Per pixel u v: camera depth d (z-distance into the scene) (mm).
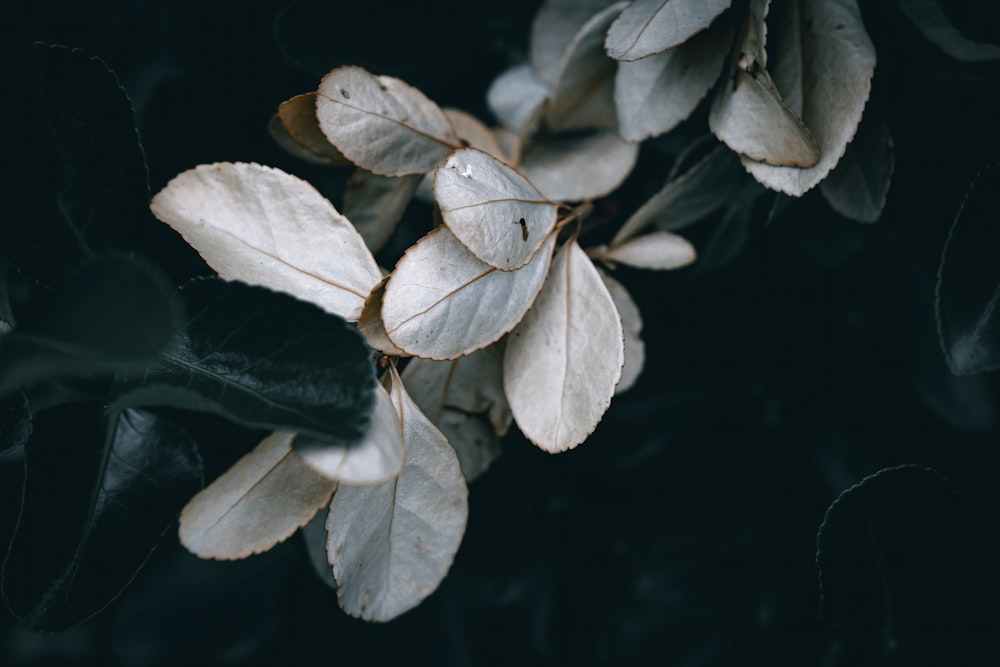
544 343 220
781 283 276
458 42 278
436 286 208
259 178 213
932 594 249
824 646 279
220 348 205
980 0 229
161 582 278
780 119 222
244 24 274
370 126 222
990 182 227
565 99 245
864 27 226
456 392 227
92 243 225
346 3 265
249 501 208
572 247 225
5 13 216
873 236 267
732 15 227
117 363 182
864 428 277
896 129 255
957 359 228
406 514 215
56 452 222
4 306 219
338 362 197
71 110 220
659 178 265
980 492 258
